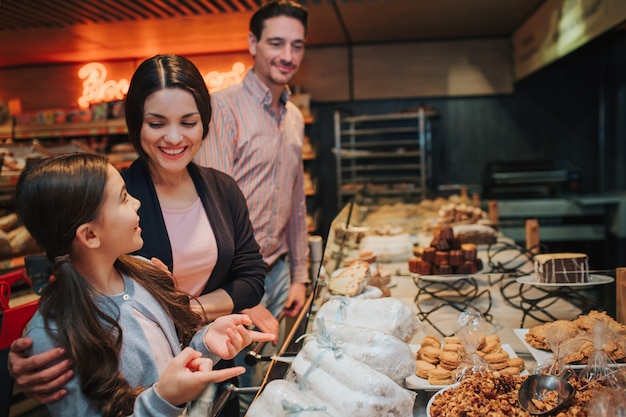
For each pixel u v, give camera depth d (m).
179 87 1.36
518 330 1.38
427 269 2.01
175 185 1.53
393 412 0.93
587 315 1.34
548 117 5.51
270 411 0.92
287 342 1.27
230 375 0.90
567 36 3.69
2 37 4.46
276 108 2.27
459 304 1.53
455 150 5.71
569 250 4.77
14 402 1.51
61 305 0.96
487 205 3.64
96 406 0.96
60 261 0.97
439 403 1.02
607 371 1.11
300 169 2.49
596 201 4.65
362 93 5.69
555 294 1.48
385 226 2.79
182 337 1.21
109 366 0.97
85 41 4.76
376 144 5.61
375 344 1.06
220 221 1.59
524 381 1.04
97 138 5.54
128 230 1.01
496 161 5.40
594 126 5.44
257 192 2.19
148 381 1.07
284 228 2.42
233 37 4.78
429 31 5.10
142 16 3.95
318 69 5.71
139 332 1.07
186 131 1.39
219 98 2.11
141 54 5.51
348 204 2.84
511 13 4.49
